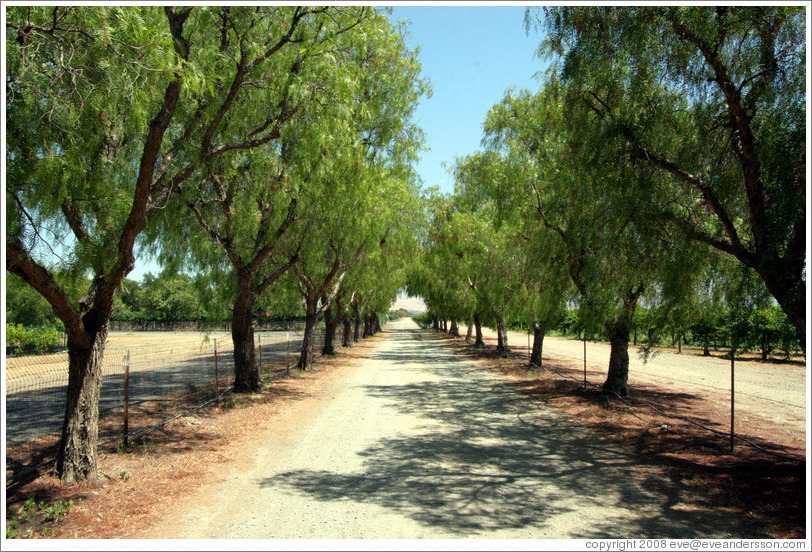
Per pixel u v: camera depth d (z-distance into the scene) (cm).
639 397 1216
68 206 548
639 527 452
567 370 1884
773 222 530
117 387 1405
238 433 828
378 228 1502
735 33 592
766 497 525
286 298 1830
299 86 757
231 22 691
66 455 567
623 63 680
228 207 999
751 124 607
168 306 6131
